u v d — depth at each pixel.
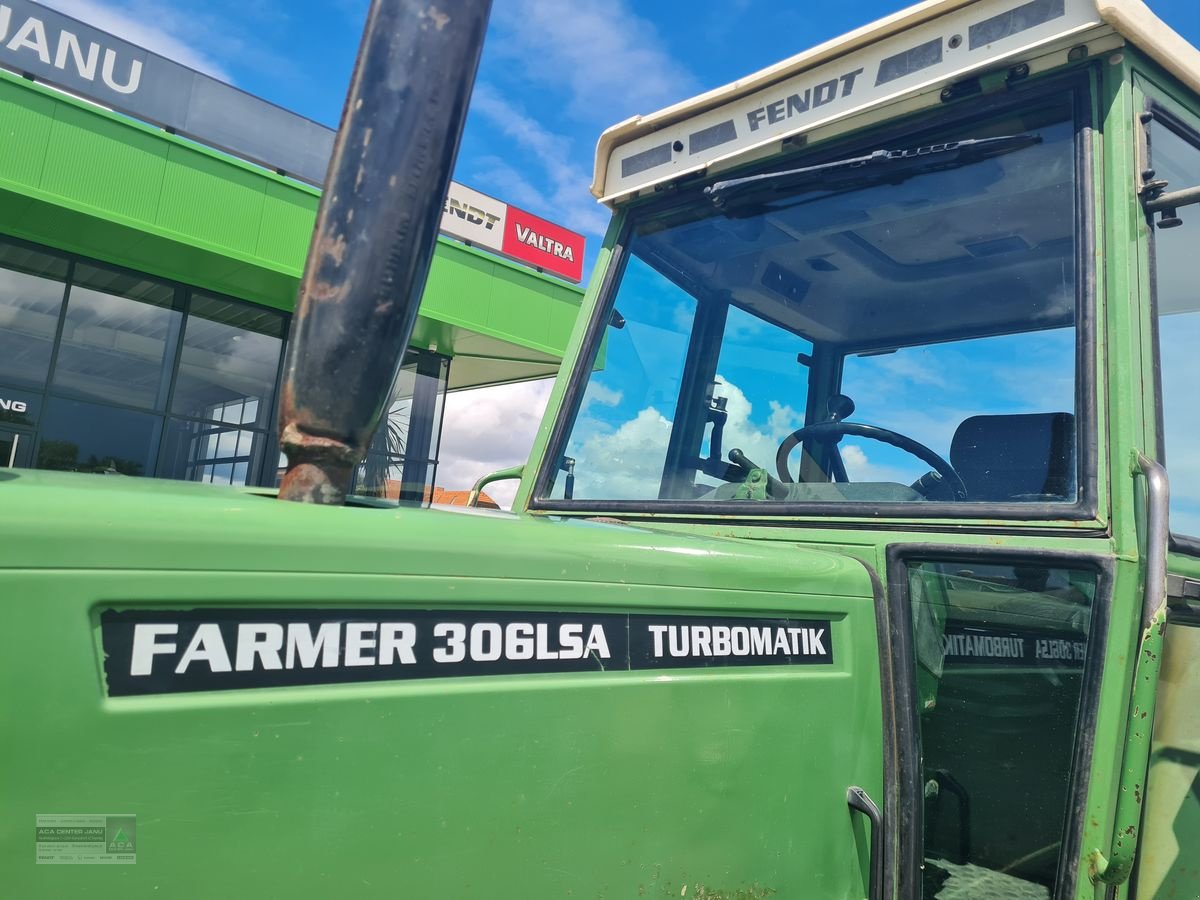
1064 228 1.89
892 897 1.63
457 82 1.25
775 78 2.26
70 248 11.61
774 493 2.21
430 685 1.22
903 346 2.19
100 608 1.02
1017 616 1.69
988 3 1.94
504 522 1.42
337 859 1.12
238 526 1.12
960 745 1.75
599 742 1.35
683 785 1.44
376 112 1.22
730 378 2.39
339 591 1.17
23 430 11.41
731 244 2.41
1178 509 1.77
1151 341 1.73
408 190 1.21
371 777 1.16
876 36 2.09
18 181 10.34
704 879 1.44
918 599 1.81
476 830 1.23
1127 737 1.46
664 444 2.39
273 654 1.12
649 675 1.43
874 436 2.14
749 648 1.56
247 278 12.55
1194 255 1.97
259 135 13.16
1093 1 1.77
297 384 1.24
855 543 1.86
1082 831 1.55
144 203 11.22
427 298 14.12
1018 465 1.82
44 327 11.61
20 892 0.94
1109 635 1.56
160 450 12.47
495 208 16.05
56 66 11.69
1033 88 1.92
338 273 1.21
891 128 2.12
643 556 1.48
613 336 2.50
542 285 15.38
